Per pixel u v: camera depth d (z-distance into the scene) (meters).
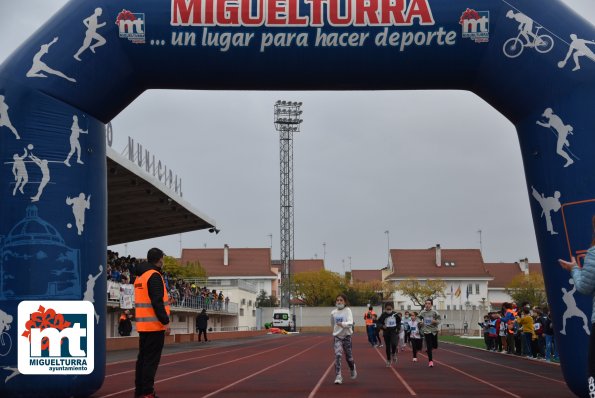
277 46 12.23
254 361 23.88
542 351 24.80
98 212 12.09
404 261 116.50
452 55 12.19
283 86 12.76
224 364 22.11
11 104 11.65
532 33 11.91
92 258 11.81
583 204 11.43
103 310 11.98
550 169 11.73
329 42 12.19
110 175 28.39
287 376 17.06
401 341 31.89
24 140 11.57
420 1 12.12
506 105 12.43
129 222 38.94
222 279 118.00
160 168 34.16
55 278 11.37
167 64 12.30
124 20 12.06
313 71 12.43
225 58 12.27
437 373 18.31
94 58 11.98
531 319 24.86
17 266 11.30
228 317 70.50
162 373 18.08
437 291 105.56
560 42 11.82
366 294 107.00
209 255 122.88
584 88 11.63
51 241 11.41
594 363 7.11
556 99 11.75
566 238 11.53
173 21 12.12
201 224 41.34
